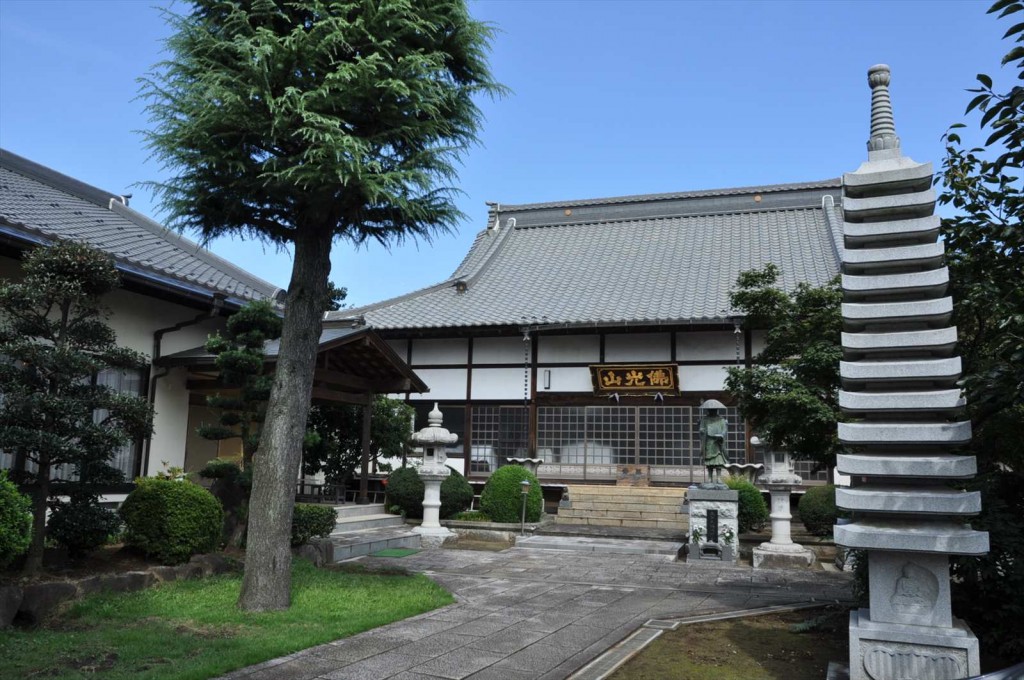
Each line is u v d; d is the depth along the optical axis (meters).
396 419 17.19
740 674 5.66
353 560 11.45
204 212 7.84
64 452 6.87
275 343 12.47
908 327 5.23
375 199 6.97
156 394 11.58
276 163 6.88
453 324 18.97
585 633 6.91
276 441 7.30
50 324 7.45
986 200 6.03
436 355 20.09
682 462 18.03
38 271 7.33
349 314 20.64
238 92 6.91
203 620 6.44
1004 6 4.60
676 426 18.20
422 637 6.50
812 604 8.29
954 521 4.96
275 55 6.74
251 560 7.08
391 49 7.34
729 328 17.88
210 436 9.69
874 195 5.48
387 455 17.39
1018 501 6.20
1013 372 5.22
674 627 7.21
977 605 5.74
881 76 5.70
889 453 5.14
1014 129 5.01
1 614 5.97
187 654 5.49
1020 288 5.73
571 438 18.84
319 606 7.24
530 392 19.16
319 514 10.58
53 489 7.49
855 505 4.94
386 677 5.33
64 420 7.15
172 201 7.64
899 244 5.37
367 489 16.27
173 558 8.20
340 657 5.75
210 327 12.87
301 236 7.73
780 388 7.66
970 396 5.52
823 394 7.50
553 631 6.96
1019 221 5.80
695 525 12.44
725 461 12.74
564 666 5.79
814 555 12.18
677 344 18.36
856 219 5.52
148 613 6.60
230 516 9.88
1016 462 6.44
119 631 6.00
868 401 5.08
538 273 22.22
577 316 18.56
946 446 5.07
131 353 7.79
